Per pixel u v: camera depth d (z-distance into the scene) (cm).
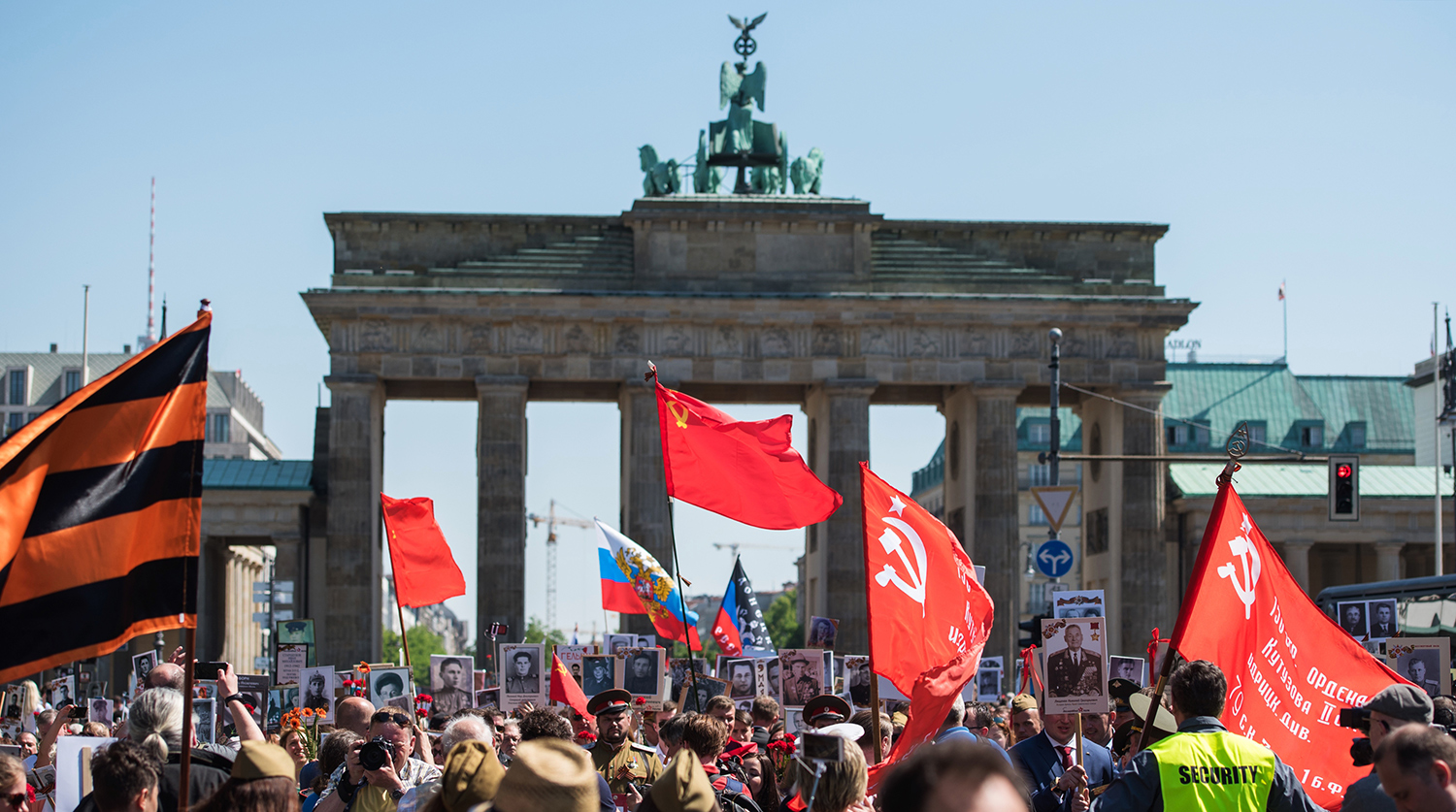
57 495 1566
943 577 2392
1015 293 12000
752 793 2191
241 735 1897
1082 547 13025
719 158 12238
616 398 12506
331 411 11406
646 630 11619
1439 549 11281
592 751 2461
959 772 746
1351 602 4509
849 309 11731
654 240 11900
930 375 11781
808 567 12838
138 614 1580
